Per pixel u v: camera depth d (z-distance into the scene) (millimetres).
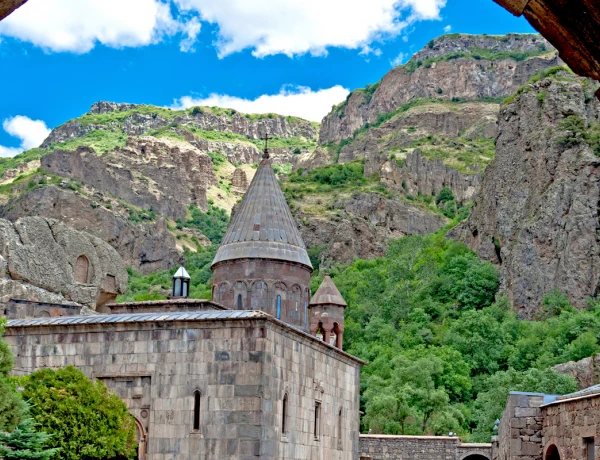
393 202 182250
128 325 37531
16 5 11383
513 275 125188
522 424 39500
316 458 41500
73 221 191750
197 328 36812
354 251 164250
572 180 125312
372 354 106938
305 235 167625
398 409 78812
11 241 53938
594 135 129750
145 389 36969
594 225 121000
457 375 95875
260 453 35094
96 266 60750
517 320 115875
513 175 136125
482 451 65312
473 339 107125
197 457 35688
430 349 105312
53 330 38656
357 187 194750
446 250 149250
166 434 36281
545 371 83312
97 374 37625
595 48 12172
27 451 31047
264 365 35844
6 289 51906
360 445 66375
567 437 34875
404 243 156125
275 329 37188
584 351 97812
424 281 137000
